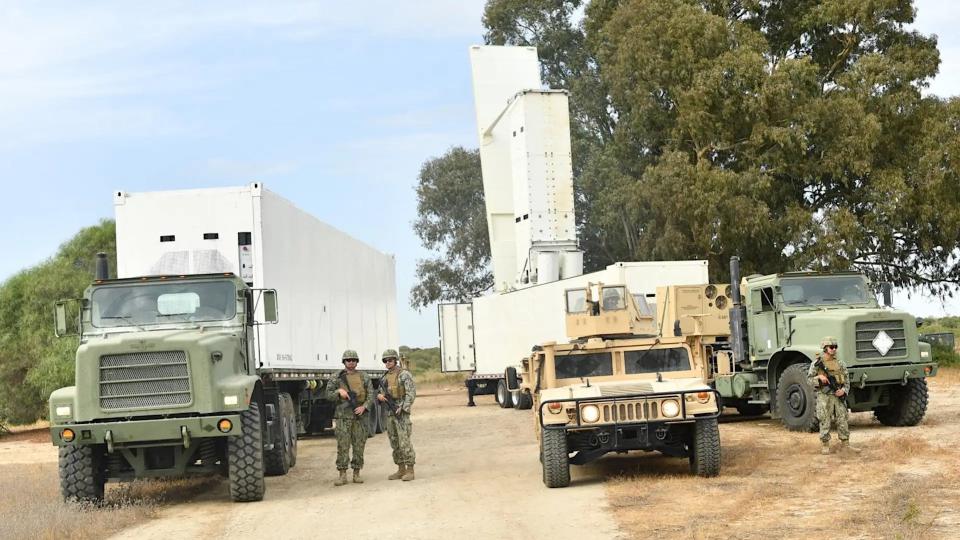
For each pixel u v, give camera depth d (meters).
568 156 32.53
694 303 22.05
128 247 17.38
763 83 38.09
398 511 12.08
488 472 15.43
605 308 18.97
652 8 40.69
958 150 38.00
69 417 12.98
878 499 10.62
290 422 17.88
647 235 41.53
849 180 41.50
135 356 13.02
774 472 13.23
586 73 51.97
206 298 14.59
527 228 32.53
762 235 38.59
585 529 10.09
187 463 13.75
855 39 42.00
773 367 19.69
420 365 83.69
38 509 12.63
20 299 34.69
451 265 64.50
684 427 13.40
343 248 24.00
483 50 36.31
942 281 43.84
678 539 9.30
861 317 18.16
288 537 10.77
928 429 17.64
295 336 19.33
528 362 14.77
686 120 39.34
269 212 17.95
